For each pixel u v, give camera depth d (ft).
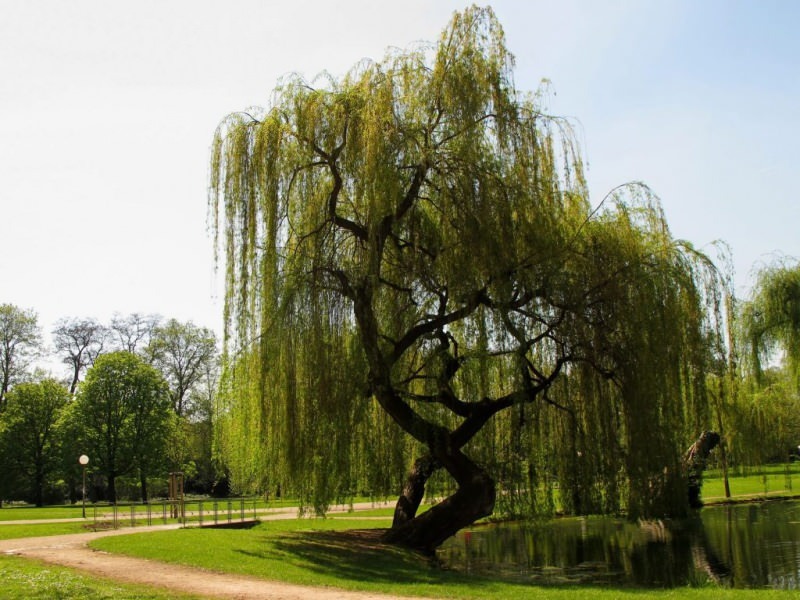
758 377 127.95
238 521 105.09
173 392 213.87
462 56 67.51
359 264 68.64
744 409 124.26
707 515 115.24
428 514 72.33
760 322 128.16
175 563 55.83
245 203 66.39
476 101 65.82
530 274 66.85
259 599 42.37
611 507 70.85
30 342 201.36
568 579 62.59
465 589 48.47
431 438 70.69
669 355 67.31
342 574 53.01
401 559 62.23
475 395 71.20
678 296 68.85
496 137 67.62
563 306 68.85
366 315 67.26
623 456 68.74
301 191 67.62
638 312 67.51
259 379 67.10
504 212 65.67
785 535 90.68
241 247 66.23
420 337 70.74
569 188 71.87
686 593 48.75
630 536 93.40
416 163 66.18
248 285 66.18
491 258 65.05
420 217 70.59
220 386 70.54
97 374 182.39
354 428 68.64
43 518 116.16
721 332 71.15
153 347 214.90
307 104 66.59
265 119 67.15
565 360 71.46
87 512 134.00
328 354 66.49
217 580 49.19
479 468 70.95
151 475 185.47
